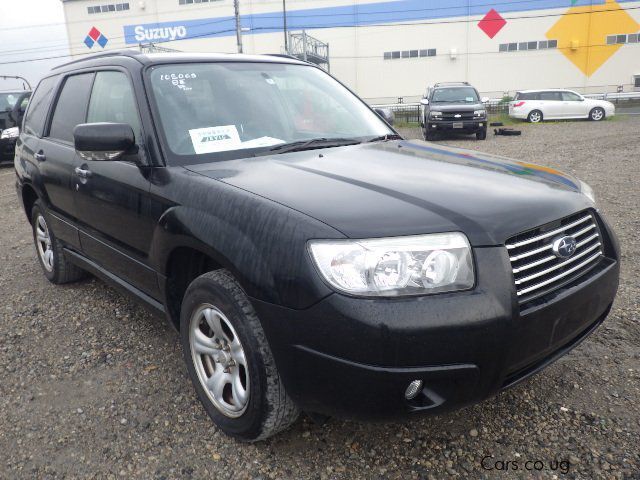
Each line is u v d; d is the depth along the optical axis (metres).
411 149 3.03
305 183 2.26
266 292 1.97
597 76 37.41
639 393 2.66
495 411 2.57
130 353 3.28
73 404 2.77
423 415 1.94
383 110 4.02
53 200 3.85
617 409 2.55
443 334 1.81
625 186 7.76
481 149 13.77
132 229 2.83
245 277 2.04
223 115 2.95
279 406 2.15
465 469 2.21
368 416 1.91
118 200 2.88
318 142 3.03
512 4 37.59
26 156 4.26
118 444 2.45
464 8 38.38
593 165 9.90
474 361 1.87
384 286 1.83
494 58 38.75
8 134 12.25
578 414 2.53
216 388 2.42
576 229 2.33
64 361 3.22
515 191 2.25
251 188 2.24
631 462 2.21
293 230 1.94
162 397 2.80
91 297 4.20
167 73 3.02
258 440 2.34
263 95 3.21
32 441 2.50
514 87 38.88
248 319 2.12
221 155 2.75
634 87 36.91
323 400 1.96
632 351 3.06
